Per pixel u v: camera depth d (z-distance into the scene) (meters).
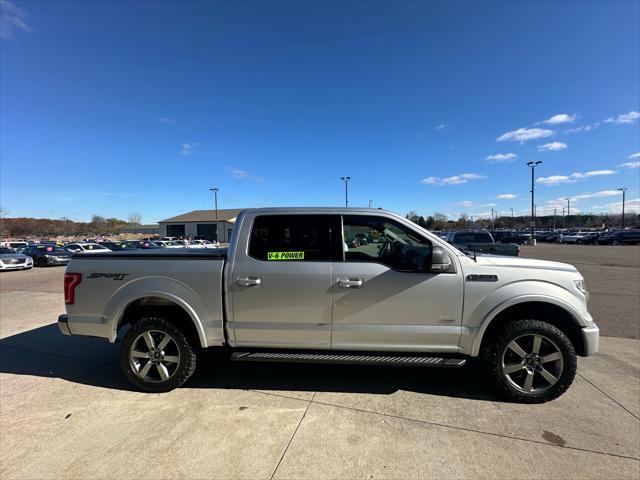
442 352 3.54
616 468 2.53
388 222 3.66
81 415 3.26
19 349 5.12
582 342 3.51
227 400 3.54
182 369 3.67
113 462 2.60
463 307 3.46
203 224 76.94
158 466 2.55
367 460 2.62
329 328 3.56
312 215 3.71
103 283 3.80
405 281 3.49
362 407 3.39
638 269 15.71
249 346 3.69
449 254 3.52
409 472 2.50
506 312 3.63
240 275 3.60
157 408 3.38
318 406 3.41
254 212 3.79
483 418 3.19
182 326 3.82
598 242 44.81
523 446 2.79
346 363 3.50
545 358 3.40
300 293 3.55
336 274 3.54
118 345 5.31
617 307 7.74
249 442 2.84
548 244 46.88
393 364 3.46
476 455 2.68
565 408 3.36
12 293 10.23
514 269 3.50
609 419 3.17
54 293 10.19
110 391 3.76
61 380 4.04
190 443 2.82
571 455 2.67
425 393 3.68
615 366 4.37
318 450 2.73
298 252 3.63
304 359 3.53
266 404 3.45
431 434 2.95
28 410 3.35
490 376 3.53
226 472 2.49
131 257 3.82
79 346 5.27
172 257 3.74
